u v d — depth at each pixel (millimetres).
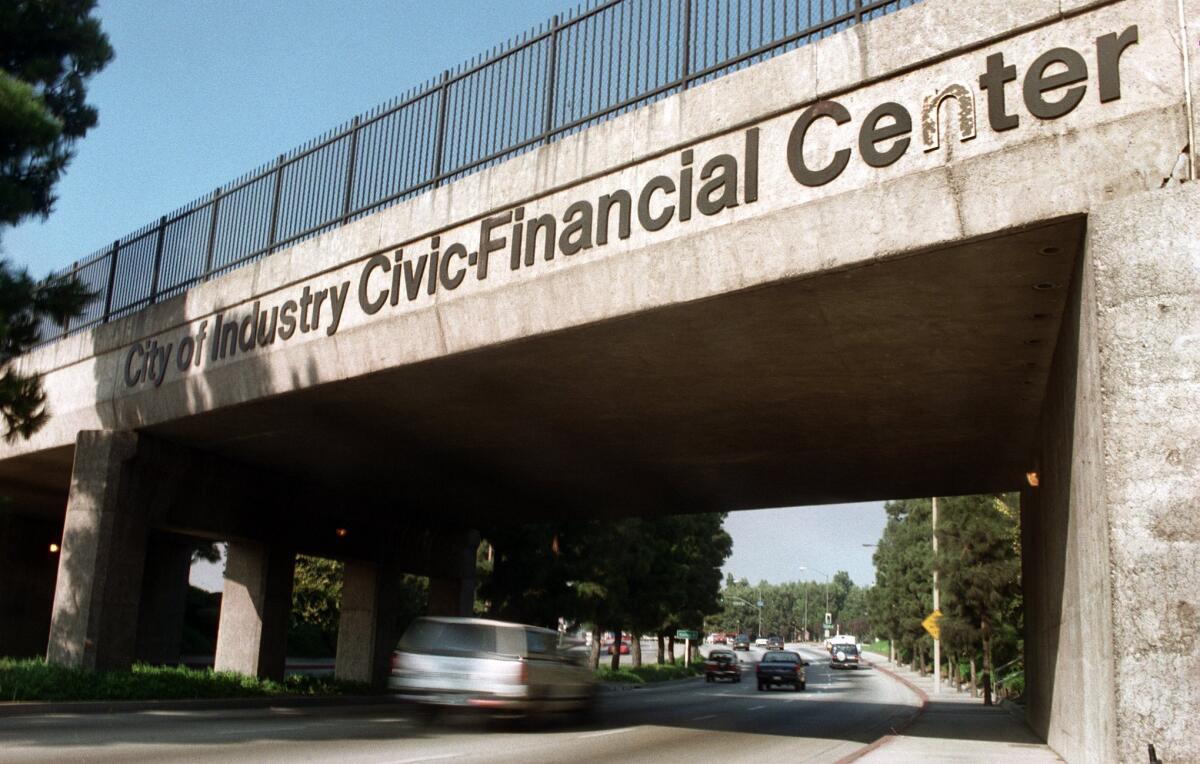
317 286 16016
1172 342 8055
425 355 14188
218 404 17406
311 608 49562
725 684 48031
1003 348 13266
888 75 10164
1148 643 7664
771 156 10969
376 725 15812
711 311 11891
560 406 16969
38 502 29234
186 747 11336
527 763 11406
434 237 14336
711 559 55781
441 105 15109
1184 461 7824
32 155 16297
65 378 21500
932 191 9734
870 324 12445
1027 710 20516
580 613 33438
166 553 34500
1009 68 9422
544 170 13047
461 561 30109
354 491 25281
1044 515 15547
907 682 53062
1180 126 8484
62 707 15617
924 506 57938
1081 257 9492
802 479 23062
